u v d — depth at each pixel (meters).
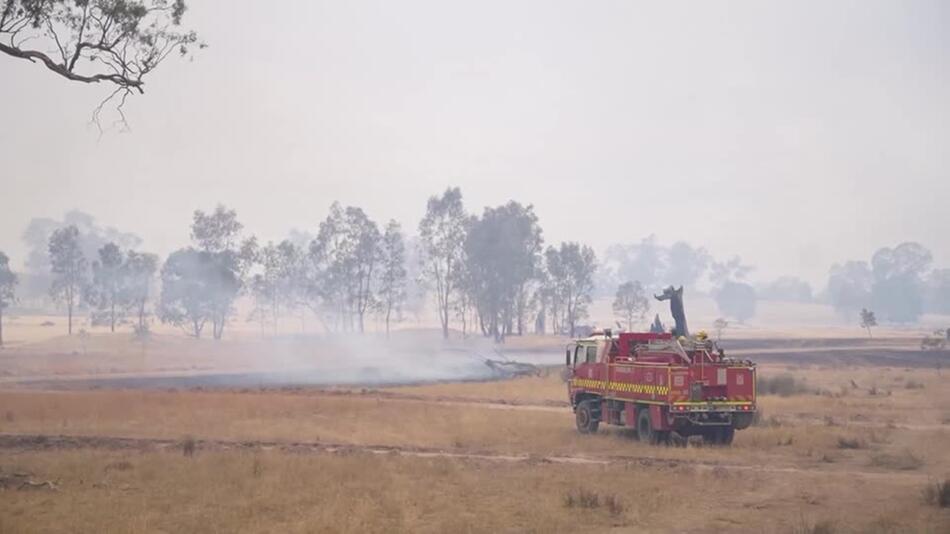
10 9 17.78
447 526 13.72
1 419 31.80
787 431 27.84
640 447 25.16
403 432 28.72
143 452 22.58
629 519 14.53
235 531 13.40
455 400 44.34
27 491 16.69
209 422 30.98
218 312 110.62
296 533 13.27
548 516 14.58
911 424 31.61
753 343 115.81
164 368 85.94
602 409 28.50
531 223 120.06
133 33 18.91
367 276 114.62
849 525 14.08
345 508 15.07
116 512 14.70
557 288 126.56
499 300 116.12
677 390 25.08
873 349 100.81
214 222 112.25
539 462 21.70
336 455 22.05
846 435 26.69
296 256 115.81
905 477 19.55
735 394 25.42
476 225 116.25
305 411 34.78
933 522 14.27
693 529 13.97
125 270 114.62
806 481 18.72
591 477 18.94
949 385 53.09
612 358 28.55
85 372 80.56
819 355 91.00
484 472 19.67
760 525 14.24
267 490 16.70
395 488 17.19
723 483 18.22
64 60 18.78
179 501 15.83
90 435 27.00
